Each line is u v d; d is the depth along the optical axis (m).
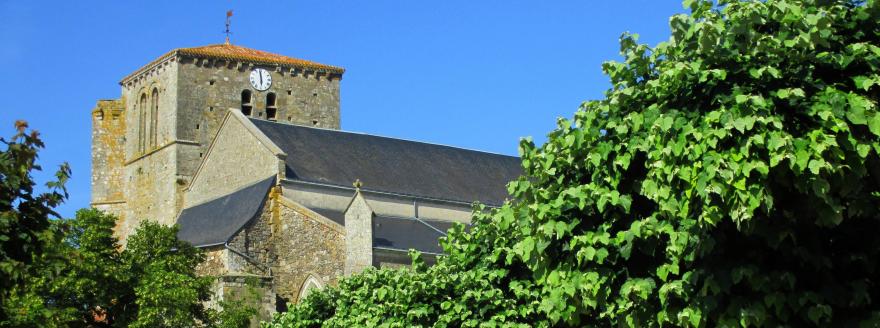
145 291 44.38
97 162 79.06
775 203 15.62
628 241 16.92
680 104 16.92
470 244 26.25
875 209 15.71
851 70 16.33
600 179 17.91
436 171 66.31
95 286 43.97
